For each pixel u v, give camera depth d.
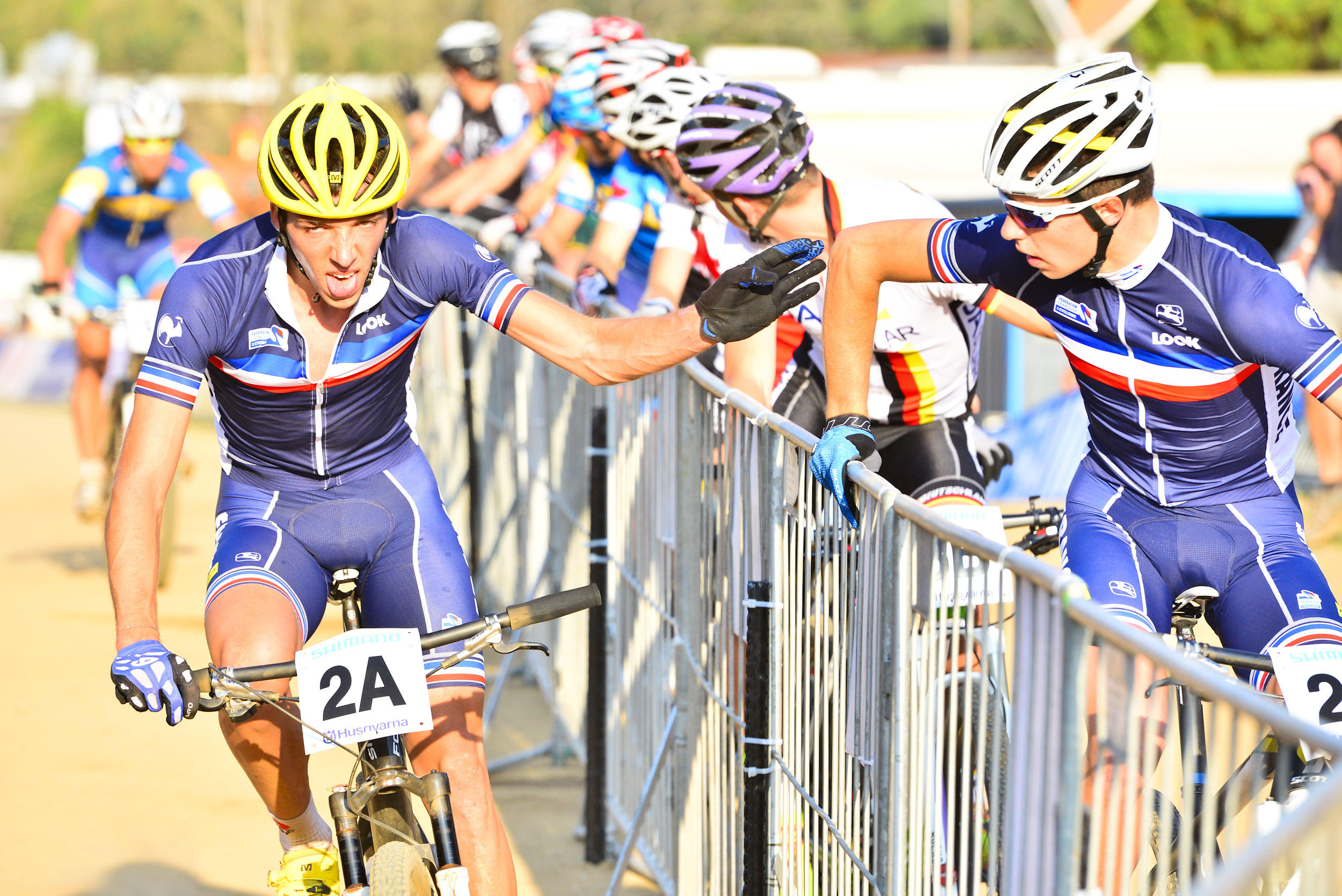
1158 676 6.73
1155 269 8.92
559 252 20.64
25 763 17.20
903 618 7.77
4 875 14.11
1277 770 5.87
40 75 94.44
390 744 9.25
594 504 14.23
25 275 50.56
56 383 45.88
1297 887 4.91
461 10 75.12
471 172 28.81
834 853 9.05
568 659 17.55
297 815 10.15
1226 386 9.35
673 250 14.26
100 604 24.31
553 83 26.97
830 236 11.69
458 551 10.37
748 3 87.12
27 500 32.44
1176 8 50.97
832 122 28.67
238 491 10.27
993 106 29.06
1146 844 5.76
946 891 7.41
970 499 11.99
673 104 13.15
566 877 14.20
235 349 9.48
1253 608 9.43
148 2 82.81
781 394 13.02
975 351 12.53
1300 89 31.67
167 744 17.98
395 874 8.04
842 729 8.86
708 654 11.71
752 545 10.38
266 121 62.53
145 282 25.89
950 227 9.83
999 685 6.69
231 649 9.12
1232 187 27.56
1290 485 9.97
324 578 10.24
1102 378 9.70
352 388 9.86
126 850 14.78
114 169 24.72
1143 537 9.94
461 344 22.06
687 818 12.45
